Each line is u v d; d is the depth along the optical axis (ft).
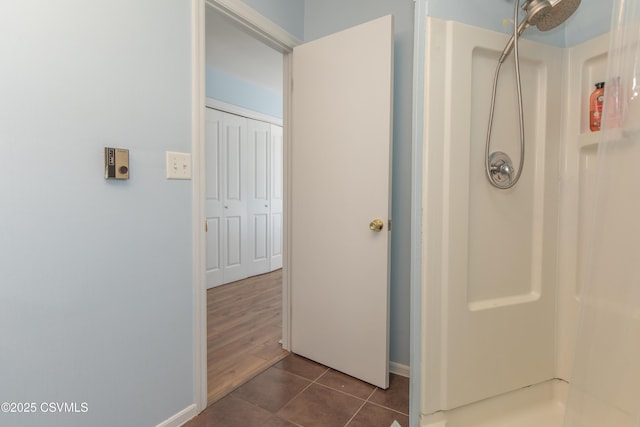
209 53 9.85
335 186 5.84
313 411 4.84
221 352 6.74
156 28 3.98
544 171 4.15
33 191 3.05
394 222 5.89
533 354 4.21
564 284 4.29
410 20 5.55
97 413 3.60
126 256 3.79
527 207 4.14
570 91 4.17
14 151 2.93
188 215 4.46
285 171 6.74
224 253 12.04
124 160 3.67
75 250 3.35
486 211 3.90
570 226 4.21
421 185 3.57
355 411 4.85
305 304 6.39
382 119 5.23
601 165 2.77
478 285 3.89
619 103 2.62
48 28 3.08
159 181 4.08
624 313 2.63
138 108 3.82
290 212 6.69
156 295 4.13
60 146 3.21
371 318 5.51
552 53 4.09
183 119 4.33
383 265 5.34
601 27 3.90
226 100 11.68
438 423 3.71
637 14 2.49
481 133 3.81
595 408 2.77
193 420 4.62
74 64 3.27
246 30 5.60
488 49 3.74
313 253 6.21
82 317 3.44
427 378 3.66
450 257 3.67
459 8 3.62
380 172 5.30
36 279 3.11
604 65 3.88
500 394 4.04
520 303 4.09
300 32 6.57
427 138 3.53
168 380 4.32
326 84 5.85
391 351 6.00
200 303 4.66
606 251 2.73
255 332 7.77
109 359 3.68
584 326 2.86
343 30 5.90
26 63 2.96
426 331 3.62
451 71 3.56
